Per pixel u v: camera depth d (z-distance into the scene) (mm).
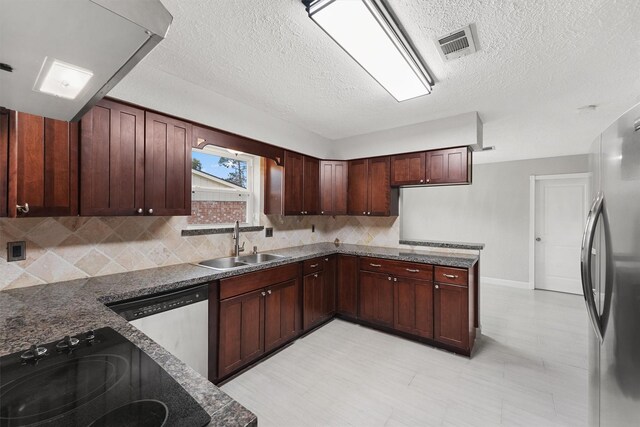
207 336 2037
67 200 1614
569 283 4590
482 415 1844
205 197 2793
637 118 1007
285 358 2555
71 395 698
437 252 3275
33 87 934
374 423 1777
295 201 3307
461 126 2895
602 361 1282
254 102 2619
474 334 2881
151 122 1997
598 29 1557
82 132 1671
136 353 913
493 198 5121
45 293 1584
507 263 5000
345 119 3074
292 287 2830
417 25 1542
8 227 1654
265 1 1371
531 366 2434
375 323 3170
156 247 2305
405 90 2201
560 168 4594
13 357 890
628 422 1054
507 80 2160
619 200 1127
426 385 2162
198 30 1597
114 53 751
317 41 1702
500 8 1408
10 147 1417
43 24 622
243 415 622
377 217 3805
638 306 1000
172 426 574
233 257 2855
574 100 2527
